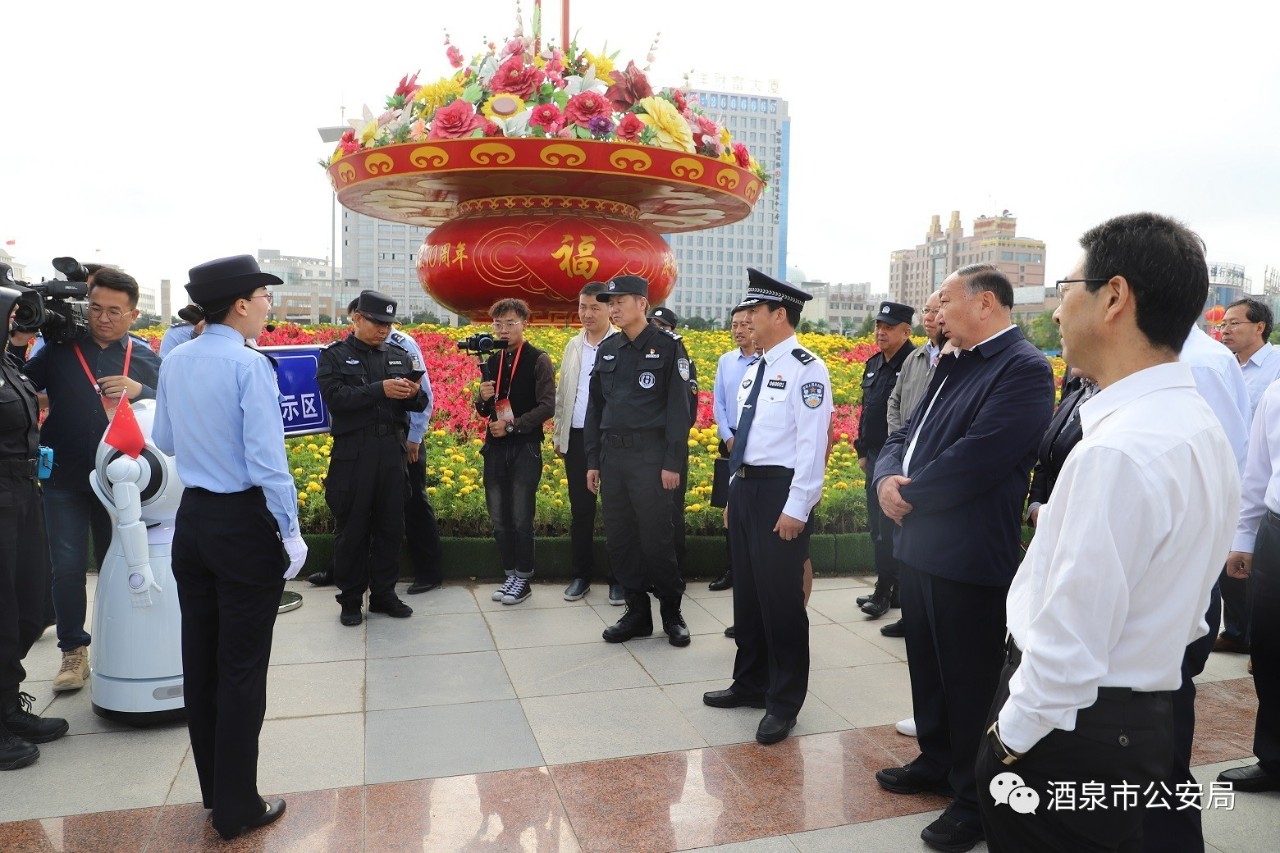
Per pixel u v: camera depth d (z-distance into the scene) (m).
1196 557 1.46
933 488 2.56
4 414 3.05
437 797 2.82
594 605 4.97
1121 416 1.47
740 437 3.45
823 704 3.62
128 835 2.62
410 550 5.28
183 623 2.67
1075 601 1.41
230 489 2.60
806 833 2.63
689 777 2.97
